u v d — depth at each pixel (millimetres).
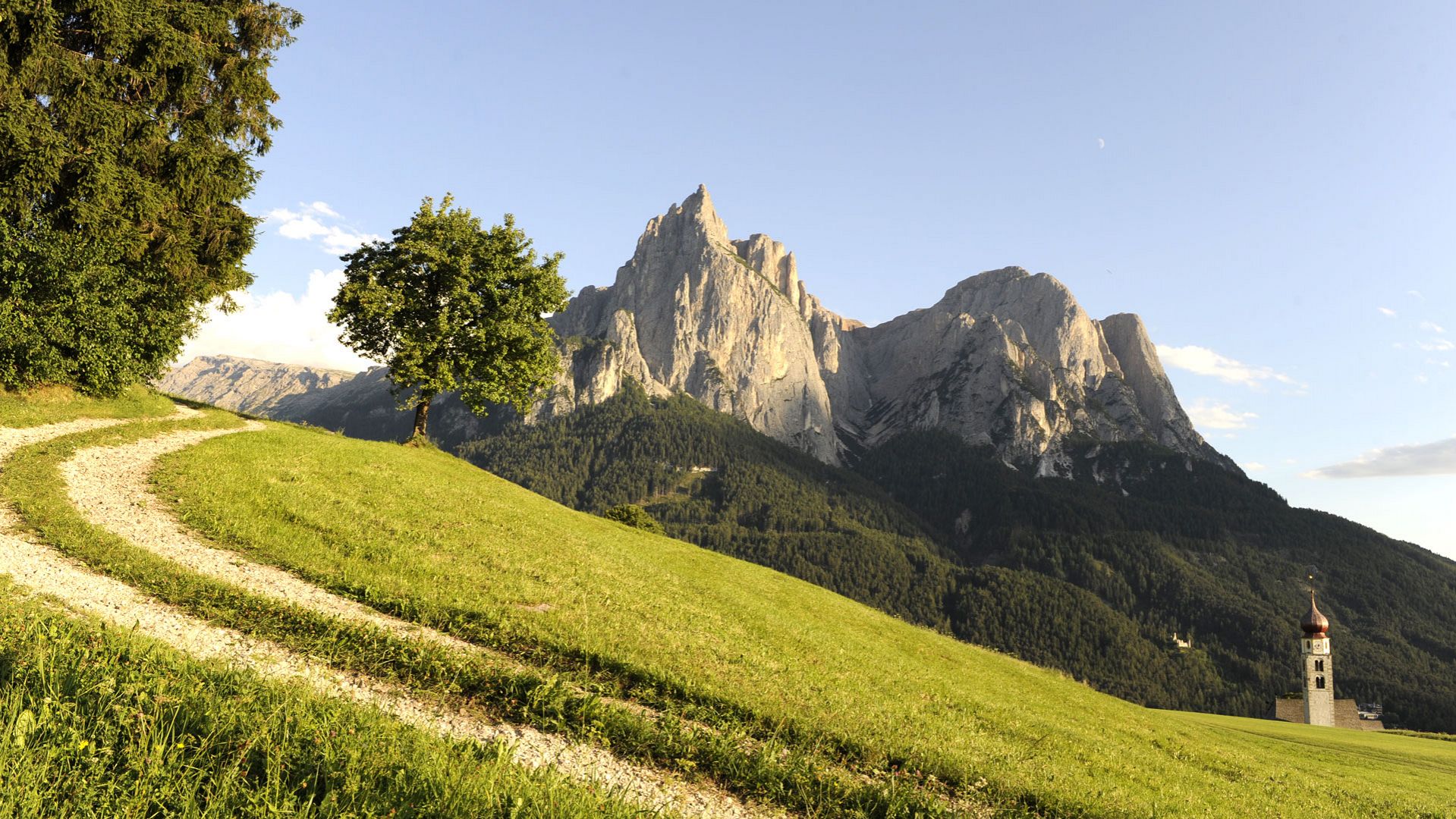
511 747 9719
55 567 15164
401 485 32312
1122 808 14867
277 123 40031
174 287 37469
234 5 37406
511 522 31203
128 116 32594
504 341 46625
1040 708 25719
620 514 99500
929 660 29625
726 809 10578
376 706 10359
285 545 20328
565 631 17438
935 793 12984
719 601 27812
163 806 6238
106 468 24750
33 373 31031
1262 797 19484
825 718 15570
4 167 29812
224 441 32281
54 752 6387
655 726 12680
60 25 31125
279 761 7098
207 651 12234
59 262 30625
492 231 48969
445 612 17047
